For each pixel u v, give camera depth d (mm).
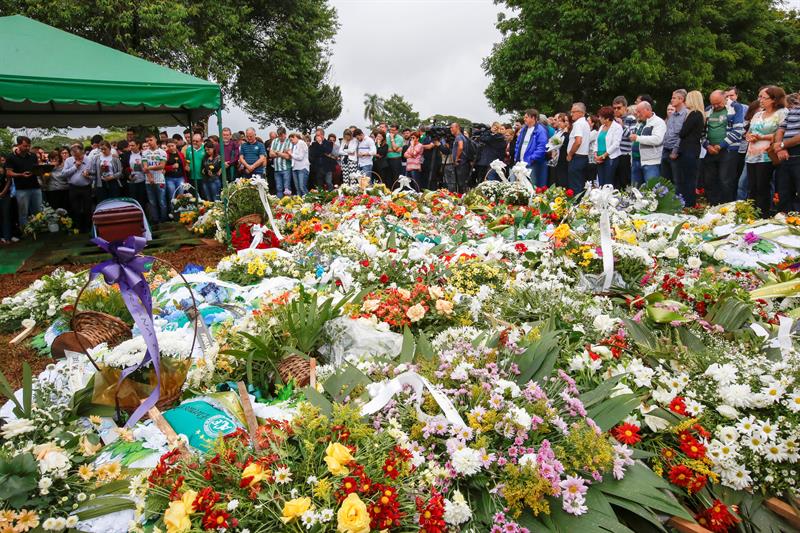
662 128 7766
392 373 2602
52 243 9773
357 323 3240
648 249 5148
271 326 3141
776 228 5711
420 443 2193
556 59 20781
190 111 11906
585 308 3561
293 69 24062
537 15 20688
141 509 1863
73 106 11156
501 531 1935
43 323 4656
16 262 8141
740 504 2289
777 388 2467
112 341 3293
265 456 1881
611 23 19750
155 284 4809
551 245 4895
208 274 4969
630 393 2531
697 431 2434
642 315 3490
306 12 24703
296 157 12188
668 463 2377
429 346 2873
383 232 5840
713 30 24000
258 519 1751
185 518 1662
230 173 12289
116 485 1983
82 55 6969
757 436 2334
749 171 7598
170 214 11969
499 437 2207
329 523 1731
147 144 10805
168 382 2539
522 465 2006
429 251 5203
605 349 2883
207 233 9414
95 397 2410
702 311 3666
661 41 20031
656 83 20250
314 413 2062
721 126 8695
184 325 3617
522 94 21844
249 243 7000
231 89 23922
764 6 24828
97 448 2219
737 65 24328
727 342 3150
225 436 2127
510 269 4684
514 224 6840
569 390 2480
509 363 2660
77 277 5055
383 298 3713
